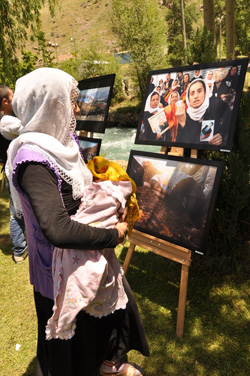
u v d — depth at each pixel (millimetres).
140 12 18141
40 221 1014
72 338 1329
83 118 3154
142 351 1635
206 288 2492
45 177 1047
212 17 6363
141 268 2842
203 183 2062
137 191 2453
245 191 2340
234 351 1938
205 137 2104
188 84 2207
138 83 20453
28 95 1140
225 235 2559
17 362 1986
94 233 1129
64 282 1203
